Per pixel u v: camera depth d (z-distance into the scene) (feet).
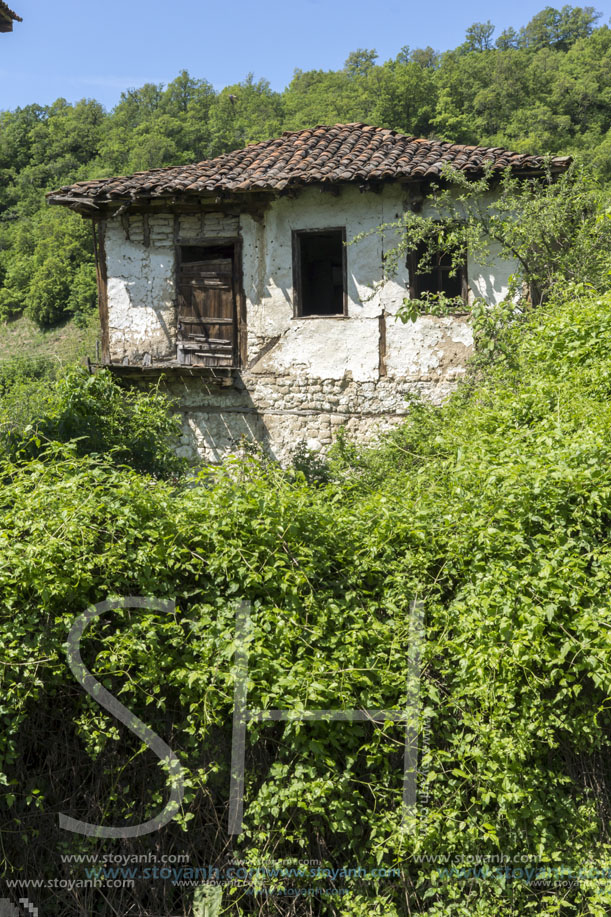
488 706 11.60
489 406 19.79
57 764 11.68
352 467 27.94
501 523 12.50
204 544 12.20
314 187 37.37
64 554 11.46
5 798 11.34
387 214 37.37
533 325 21.43
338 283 51.37
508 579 11.91
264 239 38.88
